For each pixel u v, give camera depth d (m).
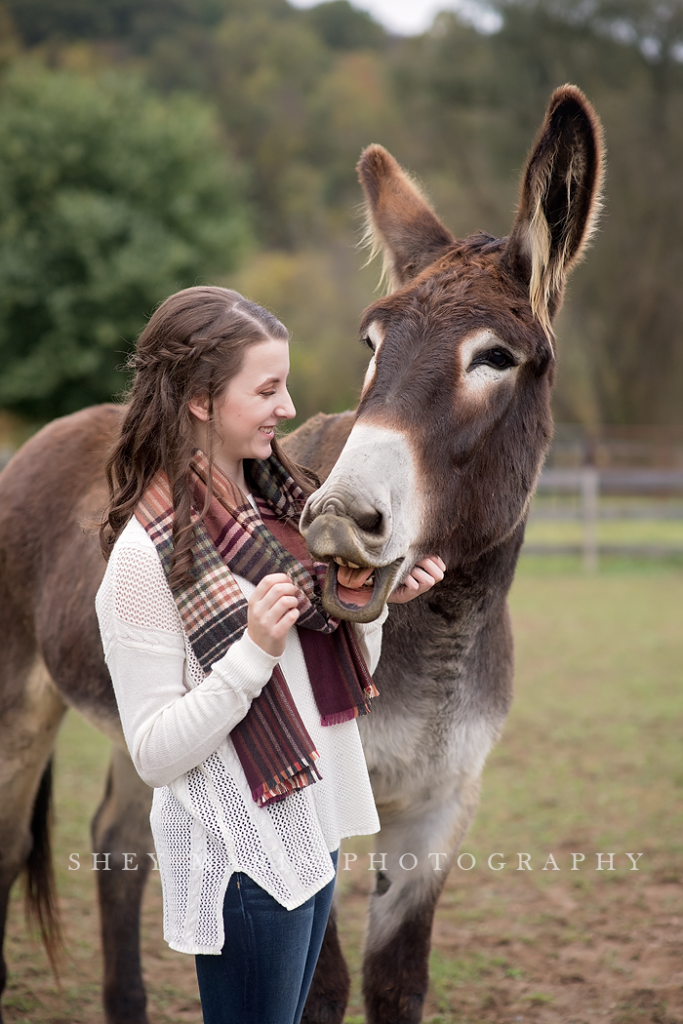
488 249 2.13
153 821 1.61
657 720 5.50
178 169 23.47
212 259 23.47
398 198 2.51
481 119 25.11
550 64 24.20
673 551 11.65
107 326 20.84
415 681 2.23
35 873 2.84
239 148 46.28
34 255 21.08
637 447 16.55
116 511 1.63
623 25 23.62
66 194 21.47
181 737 1.46
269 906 1.51
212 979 1.55
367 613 1.61
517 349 1.95
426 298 1.97
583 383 26.00
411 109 25.58
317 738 1.62
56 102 22.38
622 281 23.70
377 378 1.90
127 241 21.70
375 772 2.28
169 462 1.58
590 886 3.58
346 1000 2.25
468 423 1.90
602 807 4.30
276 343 1.63
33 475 2.94
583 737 5.24
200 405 1.62
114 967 2.81
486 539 2.04
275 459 1.79
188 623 1.52
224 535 1.59
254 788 1.50
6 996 2.98
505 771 4.77
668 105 23.39
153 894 3.73
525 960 3.10
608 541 13.31
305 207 42.47
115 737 2.57
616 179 23.36
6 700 2.79
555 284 2.09
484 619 2.26
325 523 1.58
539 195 1.97
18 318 21.48
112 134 22.44
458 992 2.92
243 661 1.45
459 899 3.53
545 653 7.10
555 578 10.67
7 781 2.75
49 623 2.68
